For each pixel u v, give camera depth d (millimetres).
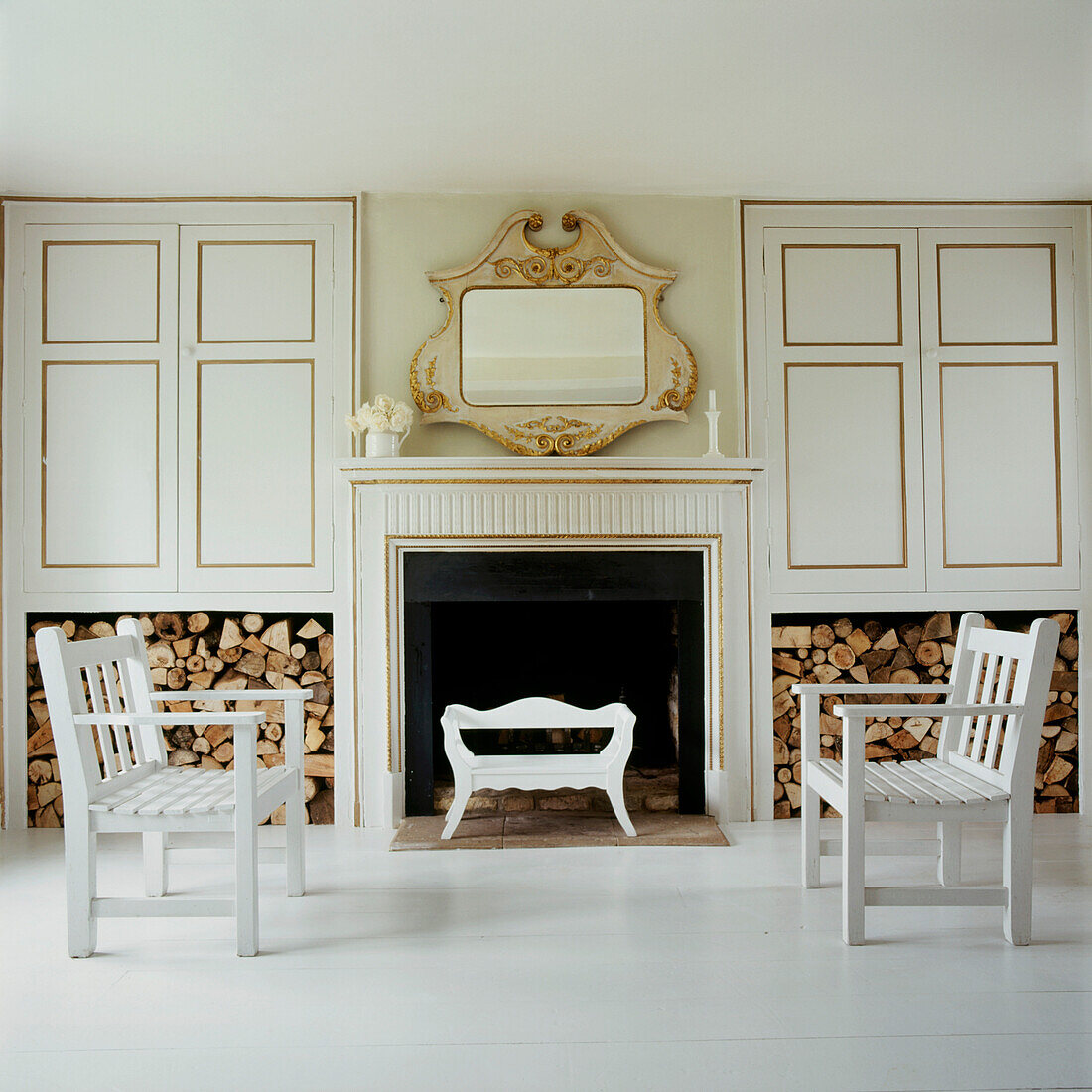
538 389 3271
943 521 3332
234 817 2078
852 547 3316
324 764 3242
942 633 3326
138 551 3252
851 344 3338
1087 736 3326
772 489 3303
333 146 2934
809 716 2537
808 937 2166
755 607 3287
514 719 3080
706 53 2404
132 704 2447
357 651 3180
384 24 2256
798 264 3344
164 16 2205
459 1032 1710
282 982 1933
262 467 3270
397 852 2871
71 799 2076
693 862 2754
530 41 2340
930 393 3340
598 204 3328
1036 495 3352
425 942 2143
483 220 3320
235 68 2459
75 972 1993
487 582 3213
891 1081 1545
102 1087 1533
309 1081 1547
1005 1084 1538
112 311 3270
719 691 3213
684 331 3322
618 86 2580
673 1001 1836
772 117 2766
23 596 3236
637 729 3633
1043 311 3369
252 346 3277
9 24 2230
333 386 3279
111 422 3258
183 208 3287
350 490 3248
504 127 2818
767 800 3271
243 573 3254
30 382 3256
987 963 2020
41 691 3234
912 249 3354
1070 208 3381
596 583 3223
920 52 2408
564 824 3123
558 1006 1816
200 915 2082
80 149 2932
